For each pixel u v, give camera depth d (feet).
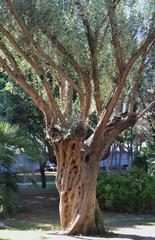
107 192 52.39
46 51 32.40
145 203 51.39
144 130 74.18
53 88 36.76
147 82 40.47
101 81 35.83
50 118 33.14
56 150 34.40
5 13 29.68
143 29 32.55
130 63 31.60
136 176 54.39
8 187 45.34
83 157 34.14
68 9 30.01
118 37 31.42
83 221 33.76
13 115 56.95
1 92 57.93
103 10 30.66
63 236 32.55
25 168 46.52
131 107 34.30
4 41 32.55
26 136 47.96
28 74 36.68
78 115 33.27
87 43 32.14
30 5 29.45
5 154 44.24
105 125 33.68
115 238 33.24
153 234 37.11
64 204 34.22
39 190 68.44
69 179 34.04
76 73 33.47
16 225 41.42
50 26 30.01
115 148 106.32
